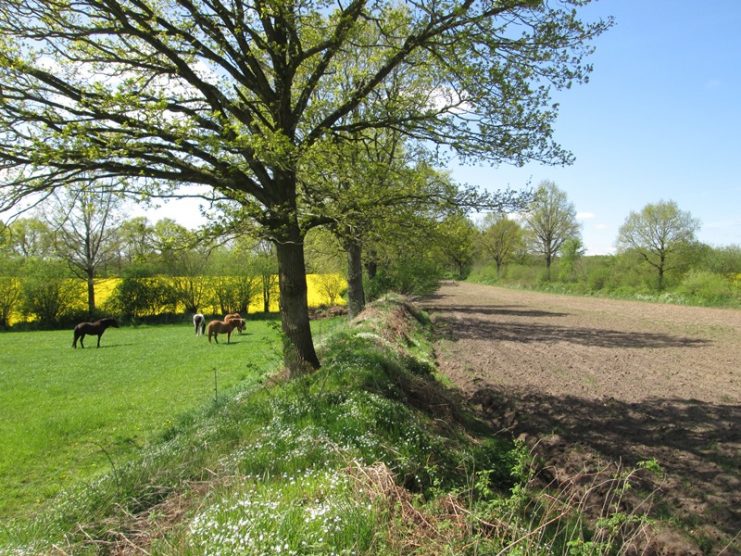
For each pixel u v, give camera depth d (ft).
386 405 23.26
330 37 28.27
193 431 27.30
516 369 47.62
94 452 32.86
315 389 26.27
